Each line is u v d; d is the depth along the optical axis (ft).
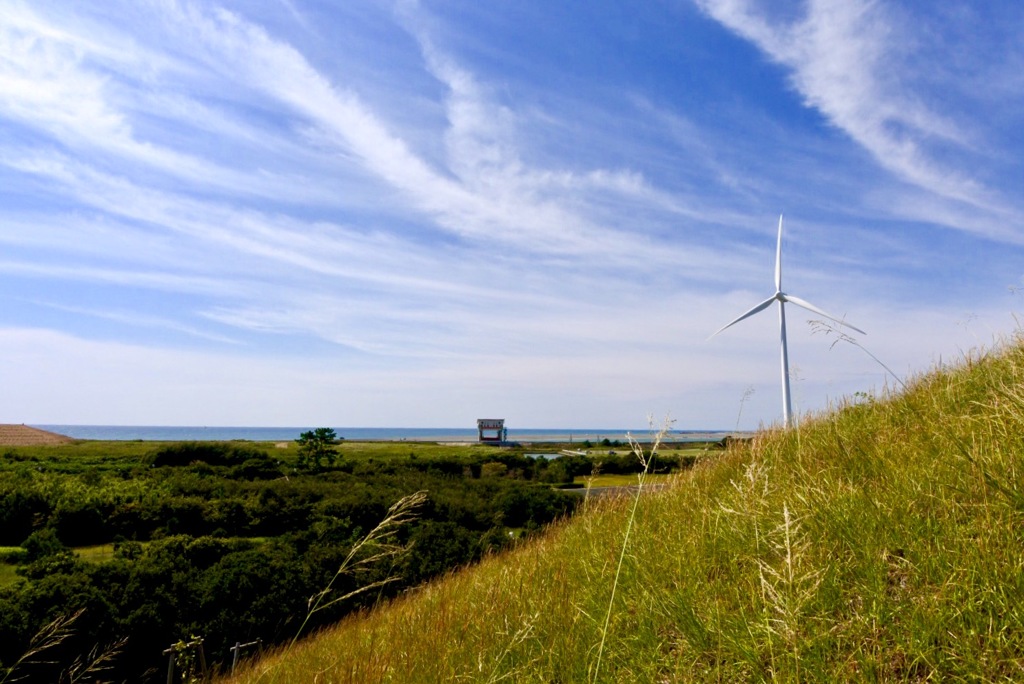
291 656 23.81
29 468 186.29
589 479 29.89
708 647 12.39
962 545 11.61
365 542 15.70
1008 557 10.85
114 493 127.03
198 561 72.69
